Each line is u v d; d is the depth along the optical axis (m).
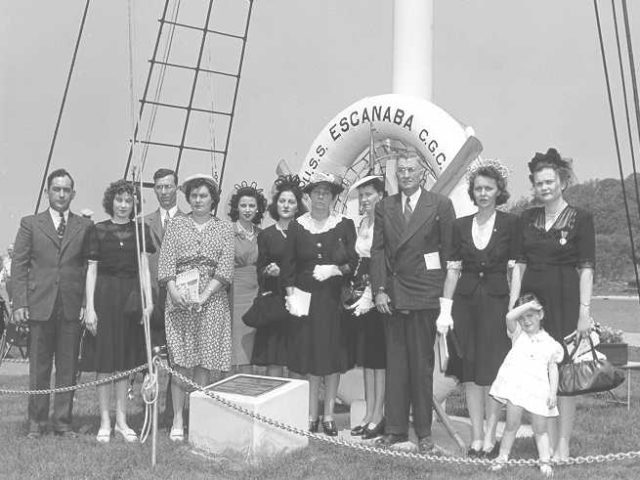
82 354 6.83
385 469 5.70
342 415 8.16
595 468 5.82
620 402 9.43
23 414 8.05
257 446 5.88
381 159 9.96
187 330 6.65
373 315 6.77
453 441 6.75
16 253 6.77
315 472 5.62
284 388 6.16
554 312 5.76
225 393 6.07
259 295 7.07
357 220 9.74
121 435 6.82
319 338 6.67
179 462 5.90
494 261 6.09
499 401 5.75
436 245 6.22
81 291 6.85
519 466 5.72
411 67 11.22
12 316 6.80
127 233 6.82
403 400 6.29
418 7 11.22
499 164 6.23
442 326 6.09
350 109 10.22
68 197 6.85
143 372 9.10
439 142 9.20
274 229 7.17
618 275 69.25
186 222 6.73
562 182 5.91
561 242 5.76
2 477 5.52
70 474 5.59
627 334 22.91
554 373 5.60
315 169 10.41
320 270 6.65
